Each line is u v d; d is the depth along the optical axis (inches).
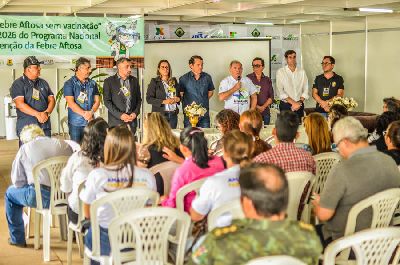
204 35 469.7
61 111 519.5
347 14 400.2
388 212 147.9
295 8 381.1
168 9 380.5
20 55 326.3
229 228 95.0
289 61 392.5
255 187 94.7
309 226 97.0
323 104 386.6
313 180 172.6
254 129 198.4
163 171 182.1
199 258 94.7
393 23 401.7
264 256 92.7
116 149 156.6
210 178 147.3
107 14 389.7
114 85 314.2
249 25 482.6
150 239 143.7
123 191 154.0
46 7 358.6
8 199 215.6
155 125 193.5
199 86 364.5
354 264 149.3
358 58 436.5
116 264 144.2
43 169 204.7
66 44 334.0
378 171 146.2
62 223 227.8
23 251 215.8
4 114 516.1
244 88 363.3
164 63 351.9
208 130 313.6
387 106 248.2
